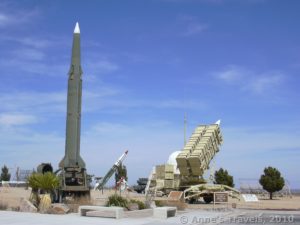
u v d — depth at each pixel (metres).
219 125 49.53
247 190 67.12
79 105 38.53
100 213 25.47
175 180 50.81
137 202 30.25
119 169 61.75
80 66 38.97
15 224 18.84
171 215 26.86
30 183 29.38
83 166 37.78
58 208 26.09
